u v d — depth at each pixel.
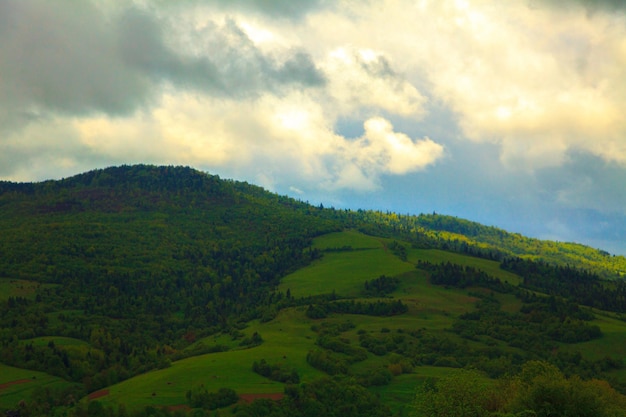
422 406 90.06
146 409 139.75
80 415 140.12
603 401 86.38
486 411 85.62
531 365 107.12
